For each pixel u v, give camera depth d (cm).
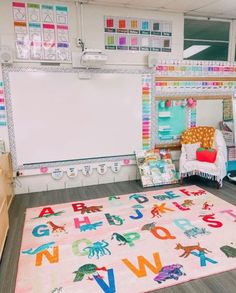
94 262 206
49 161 365
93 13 354
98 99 372
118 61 375
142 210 299
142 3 349
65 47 350
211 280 185
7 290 180
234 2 349
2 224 229
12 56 327
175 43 400
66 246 229
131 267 199
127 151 399
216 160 365
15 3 325
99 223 270
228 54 450
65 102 359
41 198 344
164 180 388
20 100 340
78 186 386
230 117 444
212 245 225
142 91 391
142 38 381
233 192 351
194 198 331
